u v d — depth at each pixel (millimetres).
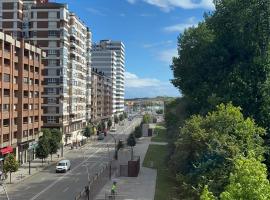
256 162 21859
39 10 115438
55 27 115500
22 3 116062
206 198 21297
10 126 79000
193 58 75000
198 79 72750
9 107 78750
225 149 41531
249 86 59844
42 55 97375
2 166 71375
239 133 45250
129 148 113250
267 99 58375
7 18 113688
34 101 91688
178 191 54188
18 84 83438
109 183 66750
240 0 64000
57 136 95312
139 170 78375
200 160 43906
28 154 89000
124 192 59250
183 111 84000
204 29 84750
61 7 115188
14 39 81062
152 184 65438
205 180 38000
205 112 61750
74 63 128750
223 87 62750
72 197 57031
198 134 47219
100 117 199500
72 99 127750
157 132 172375
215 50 68438
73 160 94500
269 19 61719
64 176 73938
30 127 89125
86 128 136875
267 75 60375
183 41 87812
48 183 67312
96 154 105375
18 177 71312
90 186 64188
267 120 57562
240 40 64125
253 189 20312
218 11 69250
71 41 126375
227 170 38594
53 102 116688
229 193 20656
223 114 47281
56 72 116375
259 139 45906
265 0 61562
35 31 115562
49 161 90750
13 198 55969
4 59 77000
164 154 102625
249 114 58438
